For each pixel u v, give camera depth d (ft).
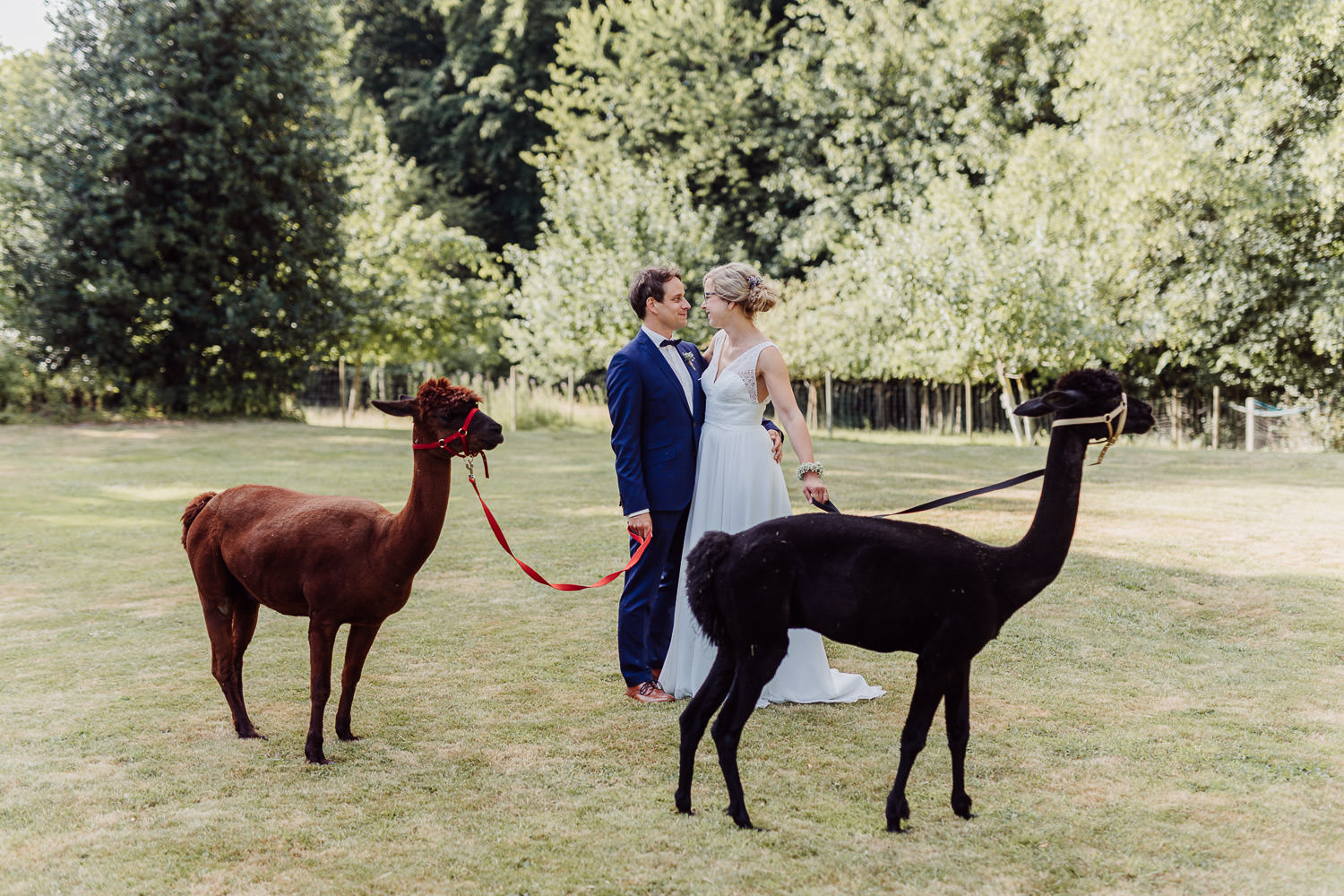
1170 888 11.01
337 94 106.01
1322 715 16.46
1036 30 88.33
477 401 14.49
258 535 15.17
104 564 29.17
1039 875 11.31
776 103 108.37
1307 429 70.69
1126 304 72.84
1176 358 76.64
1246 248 68.44
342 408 81.87
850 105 96.63
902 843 12.10
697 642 17.49
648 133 112.47
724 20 108.47
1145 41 68.85
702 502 17.62
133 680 18.75
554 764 14.73
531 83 121.08
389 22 131.03
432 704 17.42
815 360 83.56
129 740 15.69
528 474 49.08
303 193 77.25
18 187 68.69
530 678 18.88
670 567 18.63
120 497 41.19
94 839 12.30
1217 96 67.62
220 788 13.82
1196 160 65.77
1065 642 20.74
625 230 92.79
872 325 80.33
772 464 17.80
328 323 78.23
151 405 76.02
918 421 83.30
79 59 71.00
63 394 74.64
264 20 74.79
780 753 15.12
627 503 17.63
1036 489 42.32
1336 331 63.57
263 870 11.50
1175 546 29.91
